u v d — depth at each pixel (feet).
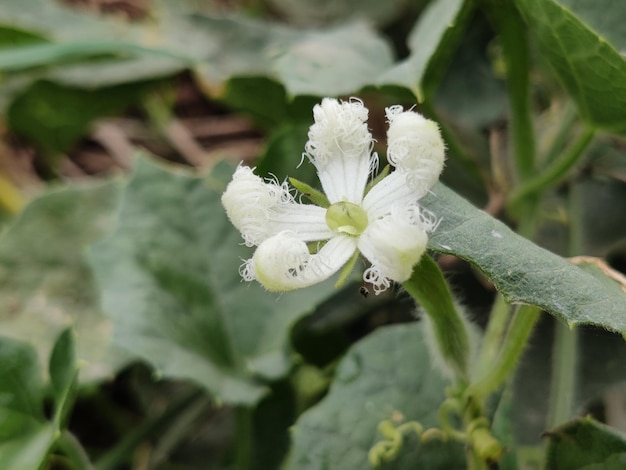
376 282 0.58
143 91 1.11
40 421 0.72
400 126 0.59
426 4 1.05
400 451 0.71
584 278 0.59
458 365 0.65
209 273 0.81
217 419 0.87
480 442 0.65
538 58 0.82
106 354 0.84
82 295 0.89
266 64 0.95
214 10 1.24
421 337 0.75
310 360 0.84
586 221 0.83
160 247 0.81
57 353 0.71
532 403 0.77
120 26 1.09
